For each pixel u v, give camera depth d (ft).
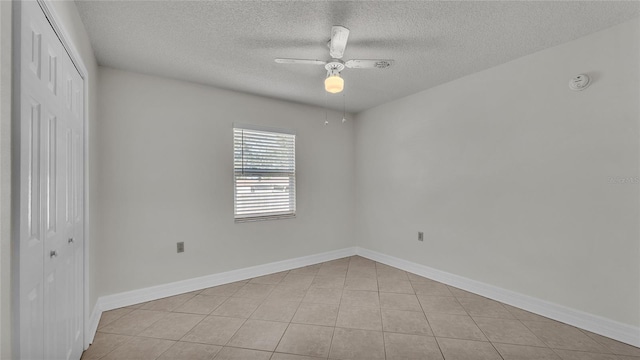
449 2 5.74
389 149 12.59
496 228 8.89
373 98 12.03
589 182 7.03
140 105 8.96
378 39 7.18
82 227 6.10
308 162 12.81
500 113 8.75
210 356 6.07
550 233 7.71
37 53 3.60
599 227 6.88
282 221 12.00
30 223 3.42
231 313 8.04
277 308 8.36
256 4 5.75
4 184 2.86
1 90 2.80
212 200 10.27
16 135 3.04
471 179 9.56
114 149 8.50
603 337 6.70
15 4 3.04
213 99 10.32
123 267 8.60
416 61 8.49
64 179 4.76
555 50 7.57
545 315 7.75
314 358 6.00
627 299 6.47
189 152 9.81
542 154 7.85
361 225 14.14
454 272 10.10
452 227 10.15
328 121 13.48
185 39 7.07
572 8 5.96
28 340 3.34
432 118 10.78
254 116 11.27
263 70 8.96
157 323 7.48
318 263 12.98
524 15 6.19
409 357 6.03
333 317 7.80
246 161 11.15
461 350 6.27
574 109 7.26
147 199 9.03
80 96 5.97
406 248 11.90
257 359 5.97
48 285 4.03
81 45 6.06
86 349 6.26
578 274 7.20
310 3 5.74
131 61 8.17
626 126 6.48
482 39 7.22
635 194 6.37
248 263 11.06
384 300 8.91
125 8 5.81
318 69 8.91
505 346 6.40
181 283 9.57
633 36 6.36
